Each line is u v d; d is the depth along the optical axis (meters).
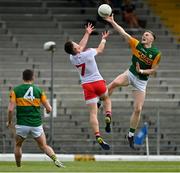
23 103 46.09
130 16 88.06
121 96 76.38
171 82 80.06
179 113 73.38
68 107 73.62
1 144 68.69
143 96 45.53
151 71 44.91
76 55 45.28
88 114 73.12
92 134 71.06
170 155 69.38
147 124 67.62
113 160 64.25
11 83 77.19
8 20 86.81
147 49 44.84
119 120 72.19
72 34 85.94
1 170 45.94
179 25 90.56
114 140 70.31
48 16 87.88
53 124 71.25
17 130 46.56
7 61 80.38
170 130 72.56
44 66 79.94
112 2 89.19
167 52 84.88
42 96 46.41
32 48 82.62
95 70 45.34
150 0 93.62
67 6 90.31
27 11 89.00
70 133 71.06
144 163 60.09
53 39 84.50
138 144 66.38
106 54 82.75
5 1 89.69
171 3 93.31
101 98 45.56
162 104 76.19
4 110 70.00
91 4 90.25
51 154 47.56
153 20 90.62
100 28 86.31
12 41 83.31
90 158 63.75
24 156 62.97
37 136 46.88
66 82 78.00
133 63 45.28
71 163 58.09
